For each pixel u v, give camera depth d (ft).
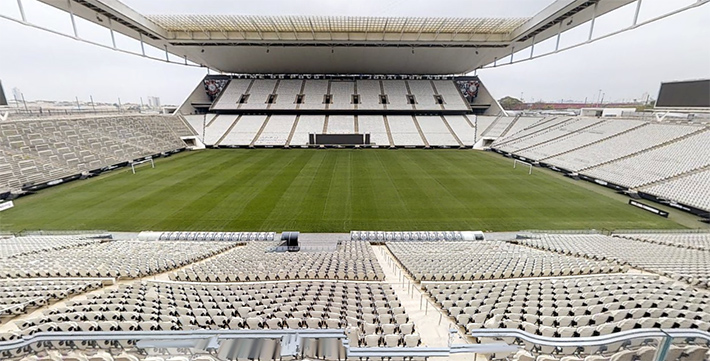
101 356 8.54
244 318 21.01
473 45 137.28
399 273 36.91
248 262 39.27
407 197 73.61
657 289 26.68
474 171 100.94
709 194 64.13
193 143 149.38
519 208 67.41
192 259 41.24
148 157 117.08
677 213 64.85
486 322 19.93
